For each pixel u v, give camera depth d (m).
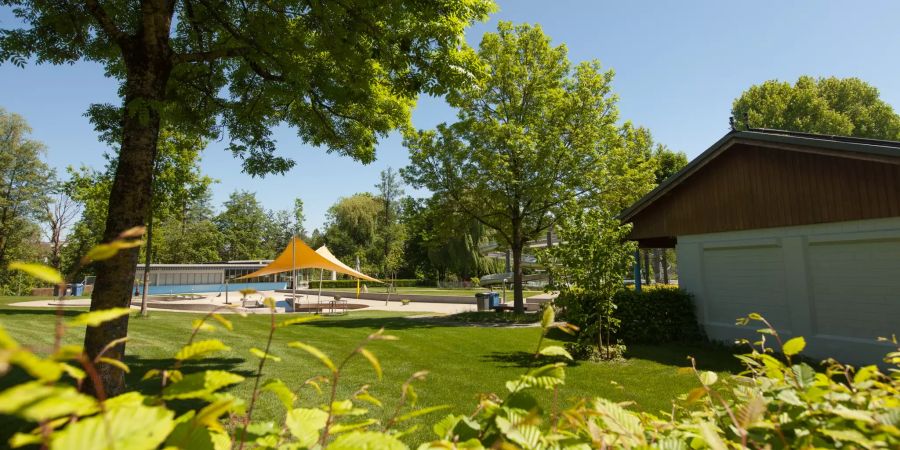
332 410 1.22
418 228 20.20
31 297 29.36
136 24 7.07
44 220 43.06
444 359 8.95
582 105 17.89
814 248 8.98
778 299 9.52
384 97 9.18
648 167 20.62
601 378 7.29
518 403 1.35
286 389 1.21
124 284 4.73
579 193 18.42
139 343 10.05
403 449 1.04
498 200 17.88
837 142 7.98
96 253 0.79
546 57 18.86
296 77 6.92
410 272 59.28
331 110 8.71
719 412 1.62
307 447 1.17
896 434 1.12
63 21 6.62
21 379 5.80
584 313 9.32
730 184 10.34
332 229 58.31
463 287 50.97
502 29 19.02
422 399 5.85
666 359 8.92
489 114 19.14
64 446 0.70
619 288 9.25
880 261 8.05
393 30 6.71
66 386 0.69
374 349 10.09
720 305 10.64
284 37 7.14
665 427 1.50
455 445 1.16
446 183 19.06
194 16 7.27
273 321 1.18
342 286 52.19
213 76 8.48
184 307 23.86
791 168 9.23
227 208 72.94
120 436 0.75
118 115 8.52
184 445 0.96
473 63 7.26
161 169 16.02
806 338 8.96
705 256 11.00
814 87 37.38
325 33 6.89
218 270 44.00
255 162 8.93
